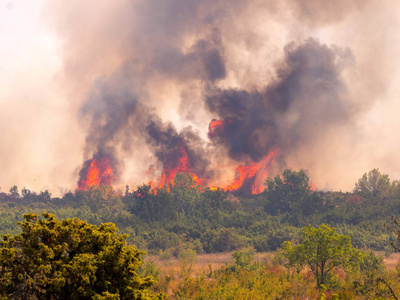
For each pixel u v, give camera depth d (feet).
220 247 179.83
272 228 206.80
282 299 68.85
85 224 30.55
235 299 64.34
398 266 99.91
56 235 28.40
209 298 66.23
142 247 168.96
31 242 27.78
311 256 79.15
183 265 101.14
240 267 98.43
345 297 57.21
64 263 27.86
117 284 28.12
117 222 224.94
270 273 89.40
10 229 191.31
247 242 188.14
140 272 83.97
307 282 79.92
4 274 26.25
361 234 187.83
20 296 26.35
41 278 26.55
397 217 219.61
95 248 29.58
